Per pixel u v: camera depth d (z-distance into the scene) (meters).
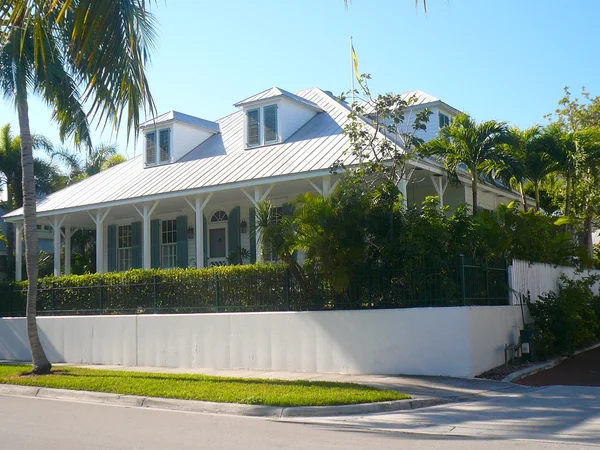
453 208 22.00
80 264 33.44
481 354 13.41
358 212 14.21
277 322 15.25
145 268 22.38
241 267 16.53
